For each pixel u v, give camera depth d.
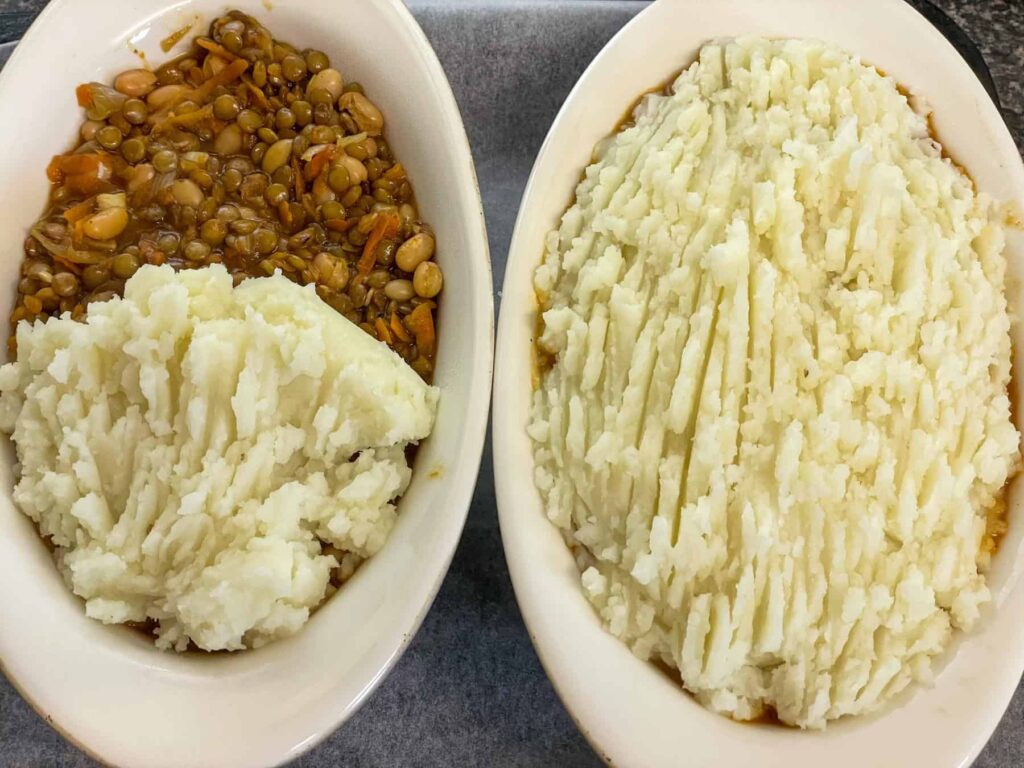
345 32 0.24
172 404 0.20
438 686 0.25
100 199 0.23
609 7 0.30
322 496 0.21
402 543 0.21
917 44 0.26
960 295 0.22
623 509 0.21
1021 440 0.22
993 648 0.20
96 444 0.20
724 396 0.20
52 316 0.22
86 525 0.20
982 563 0.21
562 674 0.20
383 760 0.24
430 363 0.23
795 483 0.20
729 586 0.20
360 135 0.24
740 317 0.20
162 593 0.20
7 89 0.22
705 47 0.25
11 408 0.21
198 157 0.23
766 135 0.22
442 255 0.24
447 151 0.23
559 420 0.22
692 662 0.19
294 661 0.20
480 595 0.25
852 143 0.22
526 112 0.31
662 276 0.21
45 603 0.19
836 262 0.21
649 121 0.24
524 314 0.23
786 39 0.25
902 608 0.19
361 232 0.23
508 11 0.30
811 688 0.19
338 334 0.21
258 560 0.19
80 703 0.18
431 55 0.24
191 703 0.19
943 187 0.23
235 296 0.21
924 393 0.20
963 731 0.19
